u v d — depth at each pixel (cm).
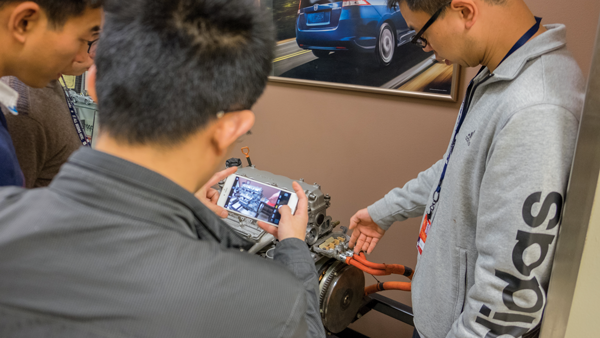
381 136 189
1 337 44
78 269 45
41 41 73
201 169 56
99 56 51
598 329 75
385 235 200
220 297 48
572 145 74
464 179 91
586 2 130
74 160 50
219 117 52
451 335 90
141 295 45
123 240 46
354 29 178
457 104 164
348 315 143
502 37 84
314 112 206
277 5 198
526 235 75
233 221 137
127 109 48
